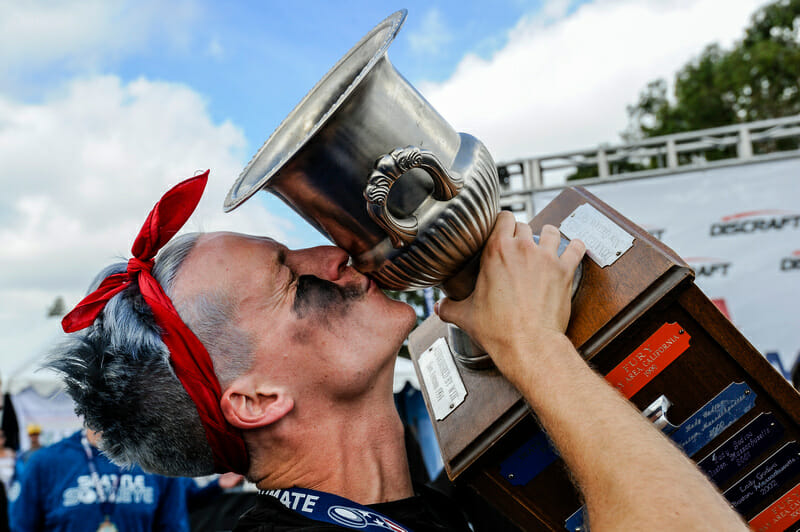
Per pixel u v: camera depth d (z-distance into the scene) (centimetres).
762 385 98
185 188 108
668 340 100
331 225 101
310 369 109
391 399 118
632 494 76
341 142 92
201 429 107
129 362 106
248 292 108
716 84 1548
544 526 105
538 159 560
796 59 1444
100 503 285
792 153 510
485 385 114
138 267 109
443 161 97
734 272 515
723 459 100
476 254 107
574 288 106
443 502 124
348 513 104
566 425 86
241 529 109
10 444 409
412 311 115
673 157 539
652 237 109
